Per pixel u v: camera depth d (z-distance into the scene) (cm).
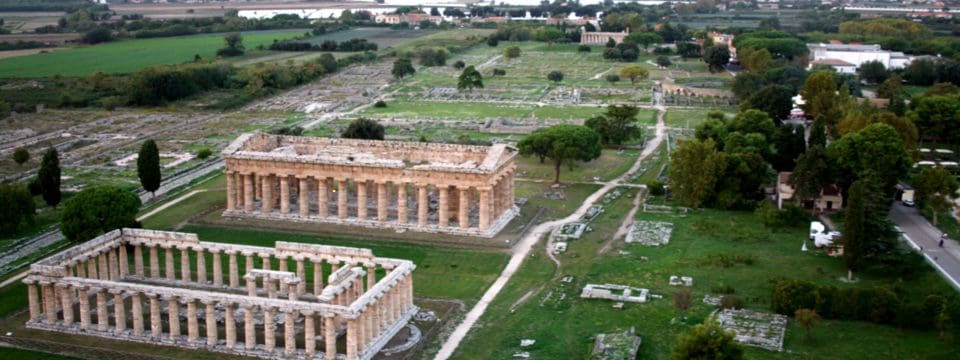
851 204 16225
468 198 19838
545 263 17812
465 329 14525
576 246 18875
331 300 13725
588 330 14350
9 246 19112
